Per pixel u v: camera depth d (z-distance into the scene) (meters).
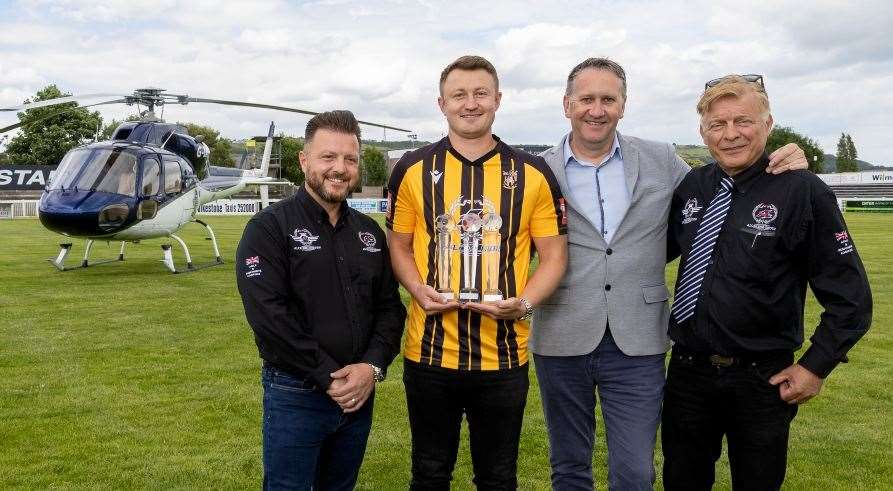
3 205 34.34
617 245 3.03
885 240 19.12
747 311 2.63
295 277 2.66
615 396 3.04
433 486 2.88
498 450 2.84
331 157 2.64
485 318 2.75
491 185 2.78
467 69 2.73
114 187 11.42
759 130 2.63
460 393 2.82
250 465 3.96
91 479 3.76
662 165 3.11
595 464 4.04
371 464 4.03
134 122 13.15
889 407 5.05
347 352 2.70
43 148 55.66
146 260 14.70
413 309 2.91
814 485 3.77
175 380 5.63
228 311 8.71
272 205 2.75
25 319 8.10
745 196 2.70
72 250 16.83
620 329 3.00
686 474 2.88
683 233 2.90
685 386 2.83
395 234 2.95
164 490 3.64
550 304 3.09
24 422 4.62
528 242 2.87
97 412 4.84
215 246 14.01
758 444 2.69
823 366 2.54
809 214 2.56
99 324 7.85
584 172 3.09
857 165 110.75
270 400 2.69
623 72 2.98
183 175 12.68
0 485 3.67
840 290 2.53
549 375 3.12
